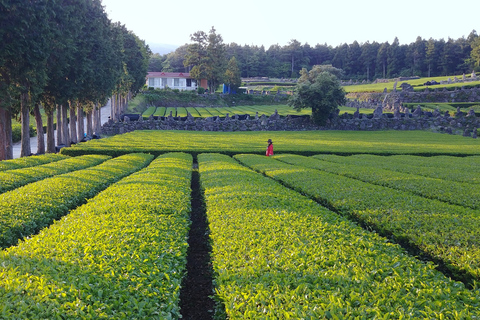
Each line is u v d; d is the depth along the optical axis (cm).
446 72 13250
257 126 6312
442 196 1446
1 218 992
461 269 739
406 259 744
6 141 2856
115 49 5038
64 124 3850
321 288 594
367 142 4391
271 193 1357
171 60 16250
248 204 1174
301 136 5278
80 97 3966
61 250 715
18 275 585
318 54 16762
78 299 523
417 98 8719
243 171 1945
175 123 5962
